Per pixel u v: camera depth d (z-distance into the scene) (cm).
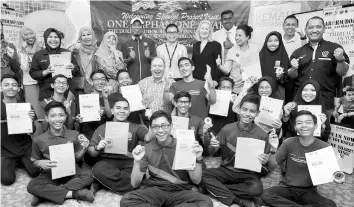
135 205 275
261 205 309
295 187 309
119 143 356
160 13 591
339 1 527
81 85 512
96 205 315
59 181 340
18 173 402
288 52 539
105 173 334
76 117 412
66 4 580
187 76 444
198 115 442
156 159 303
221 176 335
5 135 387
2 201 329
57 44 473
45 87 473
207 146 386
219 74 535
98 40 596
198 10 586
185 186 306
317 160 295
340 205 326
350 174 409
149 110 436
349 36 420
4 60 538
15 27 550
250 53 491
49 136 342
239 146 329
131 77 536
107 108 425
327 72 437
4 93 395
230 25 578
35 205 318
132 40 538
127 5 586
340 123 425
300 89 405
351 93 409
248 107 329
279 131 398
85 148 345
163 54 533
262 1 568
